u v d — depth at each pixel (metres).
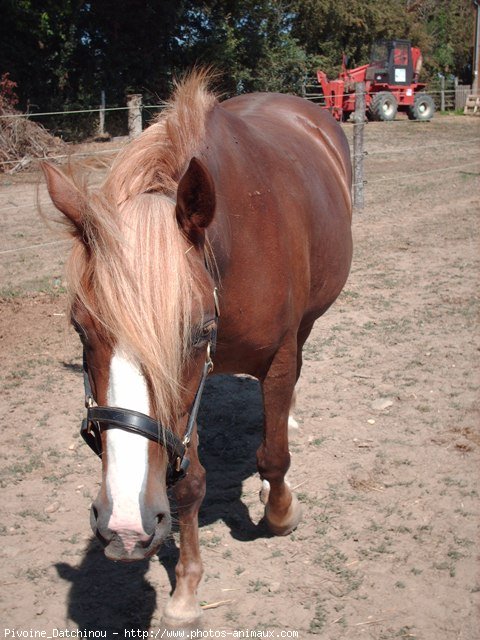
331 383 4.18
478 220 8.55
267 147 2.66
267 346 2.38
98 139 16.30
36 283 6.08
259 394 4.17
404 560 2.67
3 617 2.44
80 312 1.67
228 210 2.15
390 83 20.78
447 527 2.86
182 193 1.71
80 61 18.59
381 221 8.55
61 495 3.14
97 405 1.72
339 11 25.67
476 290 5.86
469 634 2.31
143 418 1.61
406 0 34.38
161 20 18.47
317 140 3.50
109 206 1.69
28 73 17.52
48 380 4.28
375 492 3.11
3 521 2.96
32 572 2.65
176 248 1.65
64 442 3.60
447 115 24.61
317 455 3.41
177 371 1.62
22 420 3.82
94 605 2.50
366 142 16.70
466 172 12.28
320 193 2.97
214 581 2.59
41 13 16.47
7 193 10.35
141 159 1.86
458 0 33.12
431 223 8.41
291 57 22.12
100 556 2.76
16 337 4.92
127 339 1.55
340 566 2.64
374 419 3.75
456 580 2.56
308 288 2.68
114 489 1.60
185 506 2.32
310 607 2.45
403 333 4.93
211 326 1.77
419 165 13.37
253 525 2.92
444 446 3.47
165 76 18.72
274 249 2.33
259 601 2.48
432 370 4.33
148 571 2.67
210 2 19.39
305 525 2.90
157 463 1.66
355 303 5.59
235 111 3.42
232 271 2.17
